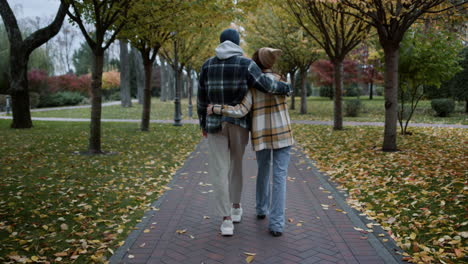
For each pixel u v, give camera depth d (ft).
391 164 21.62
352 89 128.98
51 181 18.80
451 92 59.00
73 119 62.90
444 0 22.00
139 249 10.57
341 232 11.70
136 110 88.02
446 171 18.66
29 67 104.12
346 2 24.79
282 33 61.52
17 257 9.81
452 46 32.76
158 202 15.23
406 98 38.09
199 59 74.79
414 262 9.40
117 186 17.97
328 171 20.74
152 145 32.27
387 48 26.04
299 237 11.32
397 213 13.33
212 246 10.73
